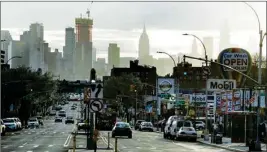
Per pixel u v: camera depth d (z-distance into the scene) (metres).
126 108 143.38
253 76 102.56
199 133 77.56
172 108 99.06
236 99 57.34
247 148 43.94
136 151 38.06
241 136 51.50
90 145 34.53
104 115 92.25
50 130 84.38
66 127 103.00
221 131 66.94
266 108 49.97
